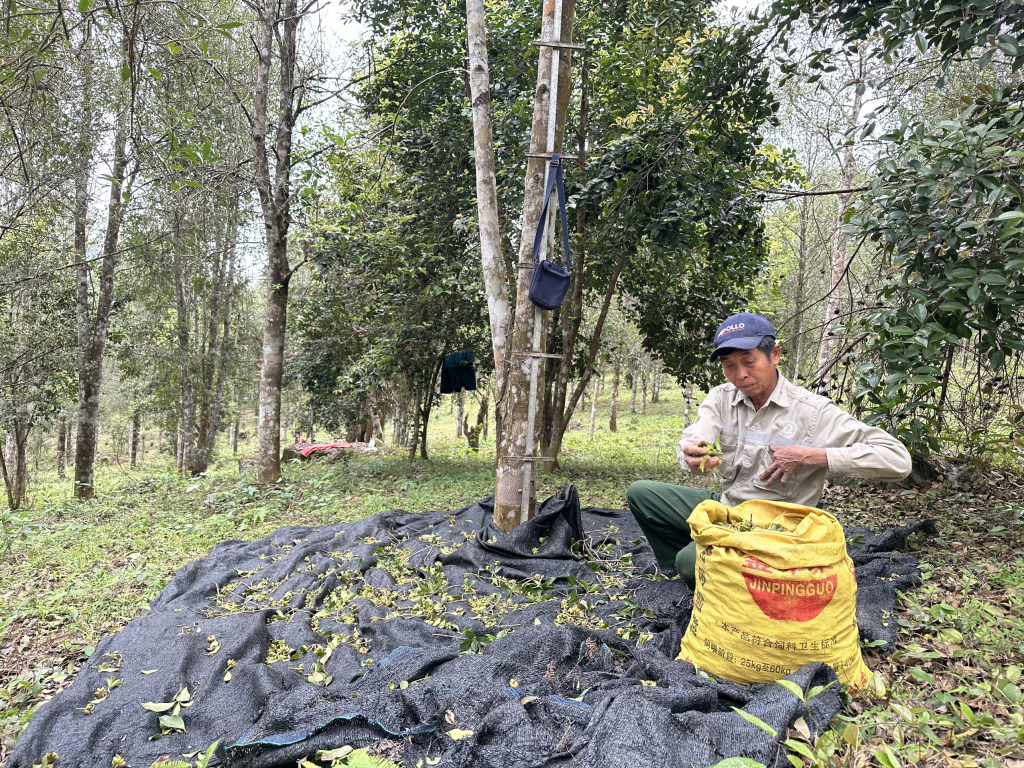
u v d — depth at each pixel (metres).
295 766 2.16
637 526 5.30
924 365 3.90
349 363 12.59
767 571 2.35
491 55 7.87
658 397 36.94
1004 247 3.47
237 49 9.40
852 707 2.24
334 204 9.23
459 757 2.03
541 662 2.67
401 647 2.88
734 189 6.46
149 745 2.42
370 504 6.98
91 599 4.25
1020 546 4.10
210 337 19.78
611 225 7.35
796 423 2.87
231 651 3.00
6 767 2.34
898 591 3.28
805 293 15.94
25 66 4.15
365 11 8.41
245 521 6.54
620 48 7.23
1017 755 1.85
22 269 10.41
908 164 3.95
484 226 5.08
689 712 2.12
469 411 33.28
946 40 4.04
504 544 4.42
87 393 11.94
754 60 5.68
